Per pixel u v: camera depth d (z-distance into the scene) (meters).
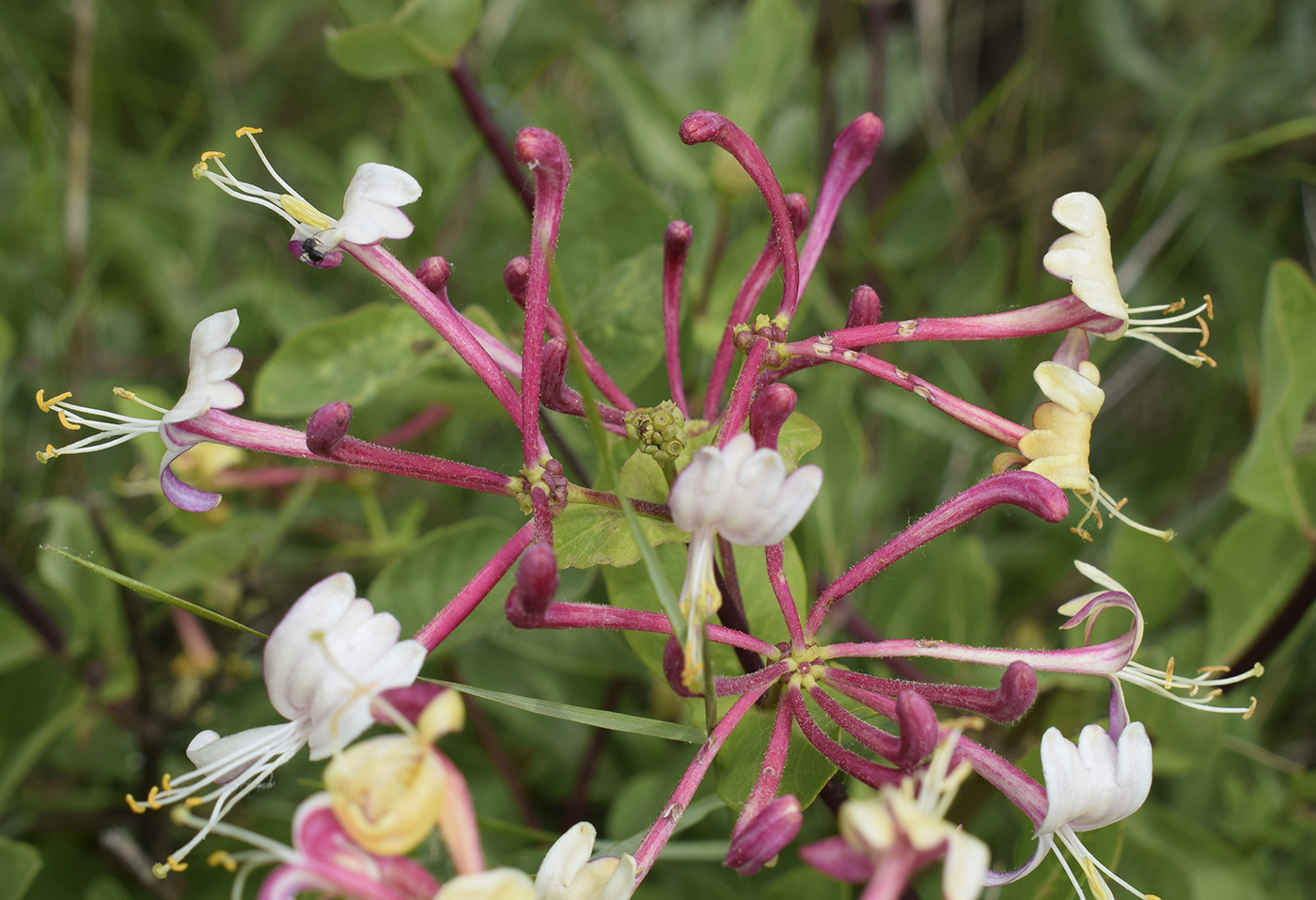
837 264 0.39
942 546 0.36
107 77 0.46
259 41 0.48
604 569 0.26
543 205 0.23
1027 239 0.38
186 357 0.39
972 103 0.51
